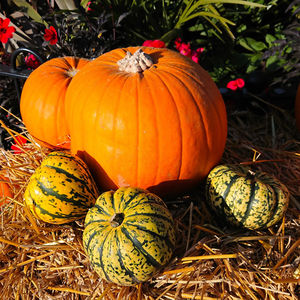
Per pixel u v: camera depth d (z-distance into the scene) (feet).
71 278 1.93
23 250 2.03
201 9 3.12
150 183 2.02
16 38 3.21
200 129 1.98
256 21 3.42
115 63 2.10
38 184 1.90
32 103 2.31
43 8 3.43
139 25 3.28
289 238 1.96
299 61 3.09
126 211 1.74
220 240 1.95
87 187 1.95
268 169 2.51
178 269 1.81
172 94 1.94
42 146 2.57
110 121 1.90
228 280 1.79
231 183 1.95
